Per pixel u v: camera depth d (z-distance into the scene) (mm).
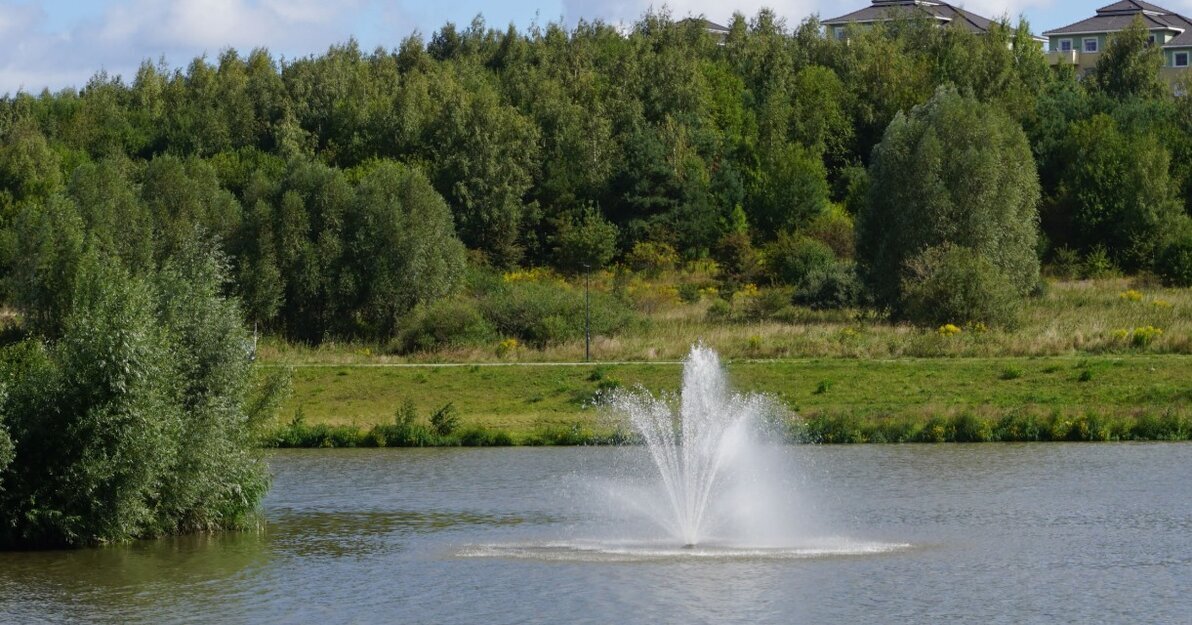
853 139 157375
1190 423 55938
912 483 45812
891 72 161125
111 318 34781
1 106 158625
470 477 49094
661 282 117875
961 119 100438
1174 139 136875
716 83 162500
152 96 166625
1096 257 115875
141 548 35906
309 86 160000
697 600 29422
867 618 27812
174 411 35469
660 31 190500
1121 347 71438
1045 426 56344
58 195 91312
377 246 99812
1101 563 32812
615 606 28984
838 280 99562
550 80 160625
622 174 135500
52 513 34375
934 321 81438
